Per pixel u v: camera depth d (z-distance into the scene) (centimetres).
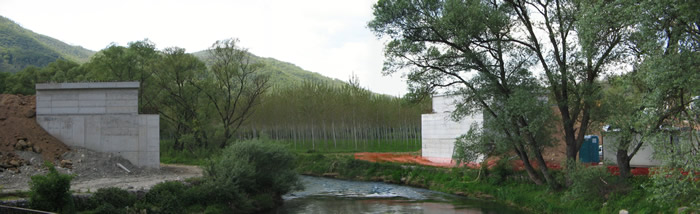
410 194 3259
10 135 2648
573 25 2356
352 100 7281
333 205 2777
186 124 5159
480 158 3400
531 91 2455
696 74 1445
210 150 5003
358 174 4312
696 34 1588
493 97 2580
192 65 5234
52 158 2672
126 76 5144
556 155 3231
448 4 2369
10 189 1969
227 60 5159
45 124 2958
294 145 7200
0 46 19262
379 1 2494
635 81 2128
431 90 2691
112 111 3041
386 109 7450
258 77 5300
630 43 2189
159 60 5169
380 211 2570
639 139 2344
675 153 1567
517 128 2538
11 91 5850
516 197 2745
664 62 1527
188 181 2377
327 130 7769
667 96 1667
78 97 3014
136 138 3061
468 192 3141
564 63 2430
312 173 4772
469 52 2484
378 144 7456
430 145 4606
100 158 2878
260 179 2680
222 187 2300
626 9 1636
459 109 2650
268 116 7250
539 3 2414
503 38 2552
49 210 1644
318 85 8169
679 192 1571
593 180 2277
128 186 2183
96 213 1756
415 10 2469
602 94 2391
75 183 2358
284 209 2616
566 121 2514
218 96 5291
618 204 2142
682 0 1485
